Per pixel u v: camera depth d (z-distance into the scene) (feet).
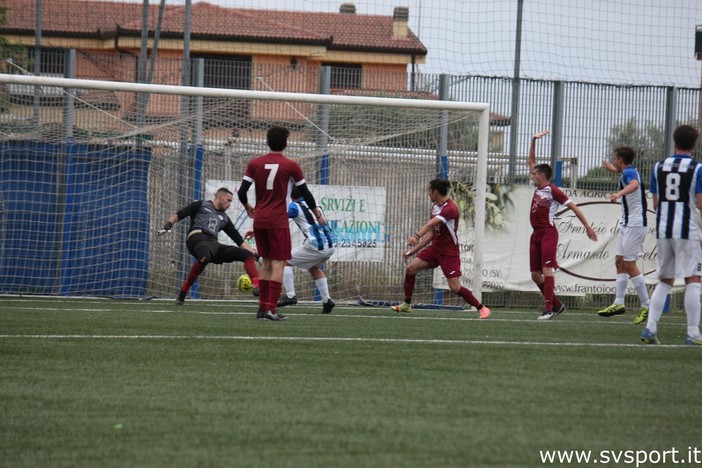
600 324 135.03
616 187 183.42
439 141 173.88
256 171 117.08
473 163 175.01
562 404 65.36
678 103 184.55
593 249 182.29
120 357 82.74
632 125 183.32
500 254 179.11
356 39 324.19
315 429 55.83
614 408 64.59
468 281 174.70
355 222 171.32
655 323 104.99
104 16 310.04
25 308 134.72
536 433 56.13
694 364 87.51
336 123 172.24
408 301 145.79
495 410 62.59
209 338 98.32
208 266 168.45
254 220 118.42
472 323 128.98
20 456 49.44
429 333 110.93
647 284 184.14
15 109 165.89
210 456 49.39
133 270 169.27
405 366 81.00
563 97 180.34
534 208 141.18
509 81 179.01
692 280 103.76
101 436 53.72
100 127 168.86
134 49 301.84
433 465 48.24
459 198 174.91
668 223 102.68
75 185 167.84
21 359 80.79
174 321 117.39
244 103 171.83
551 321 137.90
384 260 172.24
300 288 168.76
